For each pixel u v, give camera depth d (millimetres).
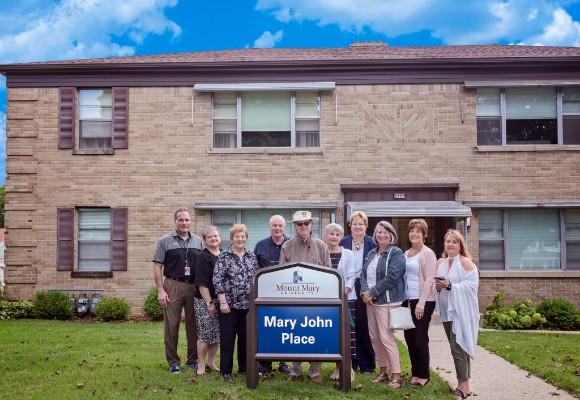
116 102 16266
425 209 14945
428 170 16047
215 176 16109
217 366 8953
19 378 7902
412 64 16031
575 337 12273
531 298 15703
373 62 16016
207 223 16016
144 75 16266
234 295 7785
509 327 14086
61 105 16281
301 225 7809
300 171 16094
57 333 12117
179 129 16203
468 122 16094
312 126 16391
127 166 16172
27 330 12594
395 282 7629
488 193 15992
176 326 8367
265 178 16094
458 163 16047
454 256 7582
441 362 9672
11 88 16328
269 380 7824
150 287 15930
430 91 16141
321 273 7406
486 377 8523
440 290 7391
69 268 15992
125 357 9477
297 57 16781
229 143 16406
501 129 16250
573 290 15727
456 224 15883
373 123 16125
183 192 16094
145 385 7461
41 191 16188
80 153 16203
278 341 7332
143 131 16219
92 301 15680
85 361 9039
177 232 8547
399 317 7473
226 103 16453
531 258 16047
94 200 16125
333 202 15984
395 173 16047
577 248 16016
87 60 17078
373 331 7922
